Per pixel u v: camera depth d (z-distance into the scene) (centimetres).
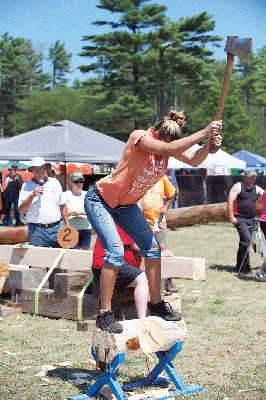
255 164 3762
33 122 10619
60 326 750
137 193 491
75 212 1043
